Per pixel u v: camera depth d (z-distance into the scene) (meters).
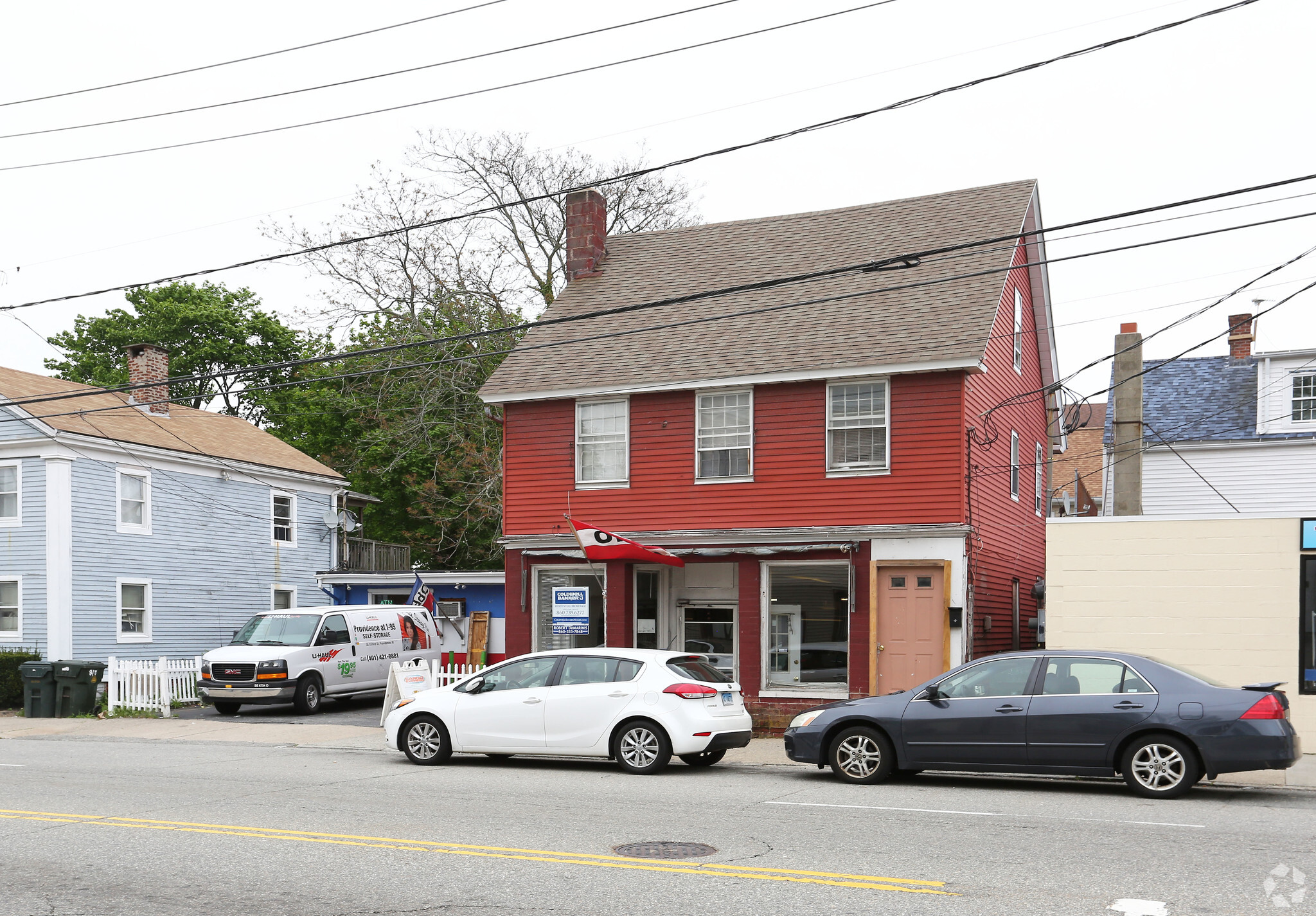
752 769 15.23
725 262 25.12
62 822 10.57
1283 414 28.08
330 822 10.54
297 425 42.53
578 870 8.48
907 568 20.16
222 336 48.12
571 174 37.91
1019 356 25.25
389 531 40.31
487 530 37.62
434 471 36.88
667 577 22.41
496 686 15.62
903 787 13.32
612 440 22.86
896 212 24.86
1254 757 12.05
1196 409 29.73
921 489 20.14
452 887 7.96
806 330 22.03
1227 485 28.45
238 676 23.84
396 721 15.87
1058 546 18.06
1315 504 27.59
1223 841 9.62
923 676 19.83
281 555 34.00
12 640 27.59
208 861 8.81
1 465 28.14
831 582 20.83
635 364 22.89
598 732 14.81
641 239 27.25
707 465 21.97
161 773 14.50
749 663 21.14
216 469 31.84
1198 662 17.19
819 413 21.08
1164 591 17.45
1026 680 13.20
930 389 20.28
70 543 27.48
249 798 12.15
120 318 48.16
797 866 8.61
